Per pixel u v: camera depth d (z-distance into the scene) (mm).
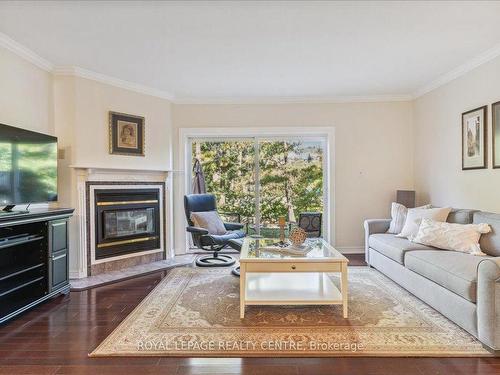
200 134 5172
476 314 2229
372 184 5125
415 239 3416
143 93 4621
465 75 3826
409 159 5102
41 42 3160
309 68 3873
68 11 2584
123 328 2504
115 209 4293
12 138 2889
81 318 2707
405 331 2424
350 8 2557
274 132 5148
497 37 3084
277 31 2938
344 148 5125
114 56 3512
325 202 5301
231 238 4023
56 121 3887
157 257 4750
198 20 2732
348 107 5117
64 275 3271
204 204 4645
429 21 2773
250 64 3740
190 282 3648
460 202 3949
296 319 2643
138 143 4555
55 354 2148
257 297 2746
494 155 3385
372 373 1928
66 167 3863
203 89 4699
